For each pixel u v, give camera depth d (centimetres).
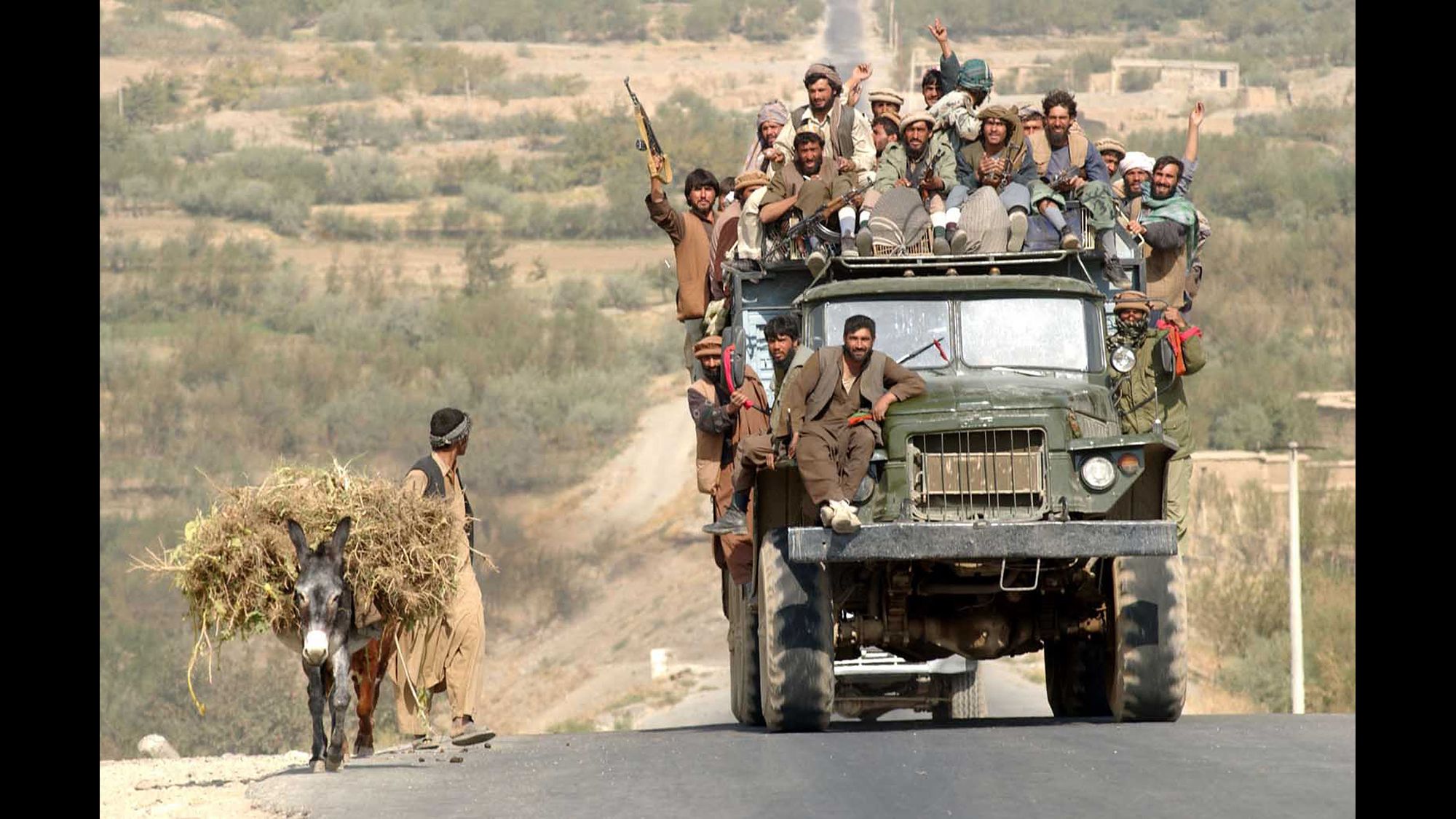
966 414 3409
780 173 4234
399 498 2994
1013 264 3962
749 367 3956
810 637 3475
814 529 3294
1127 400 4028
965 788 2491
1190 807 2278
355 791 2677
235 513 2892
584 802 2495
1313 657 14538
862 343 3394
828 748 3038
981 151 4231
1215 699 13812
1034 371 3759
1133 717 3516
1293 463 11225
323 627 2802
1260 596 15700
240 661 14975
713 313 4391
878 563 3603
